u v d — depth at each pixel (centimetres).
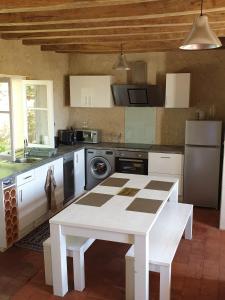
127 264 294
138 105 601
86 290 326
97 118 655
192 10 285
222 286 331
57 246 305
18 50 499
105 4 265
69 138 617
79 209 323
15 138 496
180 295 316
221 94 574
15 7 277
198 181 542
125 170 589
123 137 645
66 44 521
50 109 525
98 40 478
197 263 374
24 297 316
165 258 293
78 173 591
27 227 448
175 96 558
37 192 460
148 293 302
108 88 595
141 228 280
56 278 314
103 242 426
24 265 372
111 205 333
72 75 639
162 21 348
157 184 404
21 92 507
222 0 274
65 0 263
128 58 611
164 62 593
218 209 543
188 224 426
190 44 236
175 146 603
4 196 387
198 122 523
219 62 567
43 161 472
